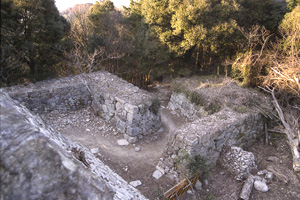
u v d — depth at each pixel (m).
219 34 12.97
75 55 13.57
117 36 16.72
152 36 15.10
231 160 8.12
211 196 6.89
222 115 9.38
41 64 12.27
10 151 2.23
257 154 9.53
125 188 5.21
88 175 2.40
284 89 11.41
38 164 2.19
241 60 13.48
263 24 15.50
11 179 2.05
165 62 16.66
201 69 17.56
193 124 8.41
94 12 19.08
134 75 19.11
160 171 7.99
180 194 6.86
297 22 12.01
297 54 11.23
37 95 10.73
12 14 9.51
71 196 2.22
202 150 7.62
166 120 12.75
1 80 11.62
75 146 5.98
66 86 11.48
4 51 10.02
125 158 8.75
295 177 7.93
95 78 12.84
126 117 9.96
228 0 13.30
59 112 11.61
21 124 2.57
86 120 11.34
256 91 12.67
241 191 7.19
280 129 10.05
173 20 13.59
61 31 11.99
